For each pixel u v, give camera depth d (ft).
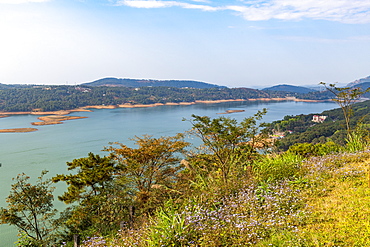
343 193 21.43
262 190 23.53
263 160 35.17
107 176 49.85
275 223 17.79
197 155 42.70
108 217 43.52
